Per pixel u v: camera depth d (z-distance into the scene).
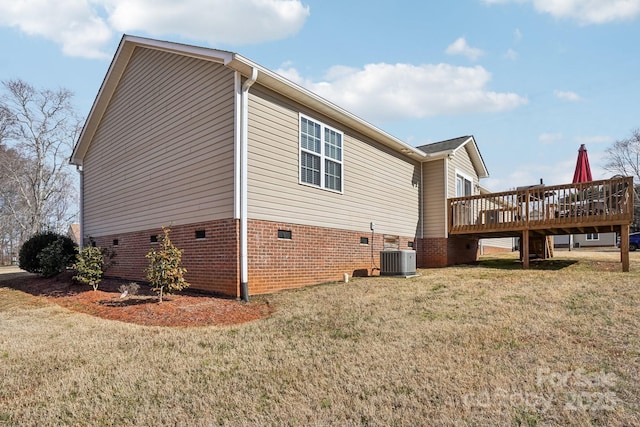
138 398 3.56
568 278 8.52
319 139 9.81
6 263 35.62
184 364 4.34
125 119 11.95
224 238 7.91
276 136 8.59
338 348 4.75
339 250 10.25
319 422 3.07
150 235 10.45
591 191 10.45
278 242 8.45
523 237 11.72
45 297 9.40
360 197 11.21
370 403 3.35
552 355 4.24
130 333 5.55
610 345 4.43
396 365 4.15
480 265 13.23
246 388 3.73
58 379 3.99
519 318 5.59
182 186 9.27
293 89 8.59
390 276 10.67
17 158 29.84
